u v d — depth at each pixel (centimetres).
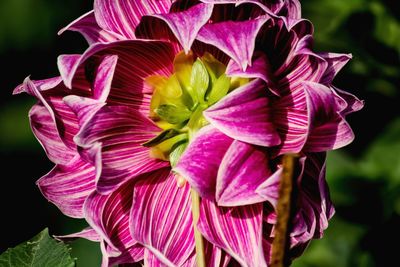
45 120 68
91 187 68
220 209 65
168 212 67
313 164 65
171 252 67
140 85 67
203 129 64
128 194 67
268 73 64
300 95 65
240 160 64
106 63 65
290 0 65
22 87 67
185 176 63
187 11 64
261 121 64
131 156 66
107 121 65
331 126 64
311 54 64
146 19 65
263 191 63
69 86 64
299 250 66
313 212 65
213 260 66
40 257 66
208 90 66
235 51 63
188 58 66
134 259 67
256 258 65
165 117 66
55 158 68
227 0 64
